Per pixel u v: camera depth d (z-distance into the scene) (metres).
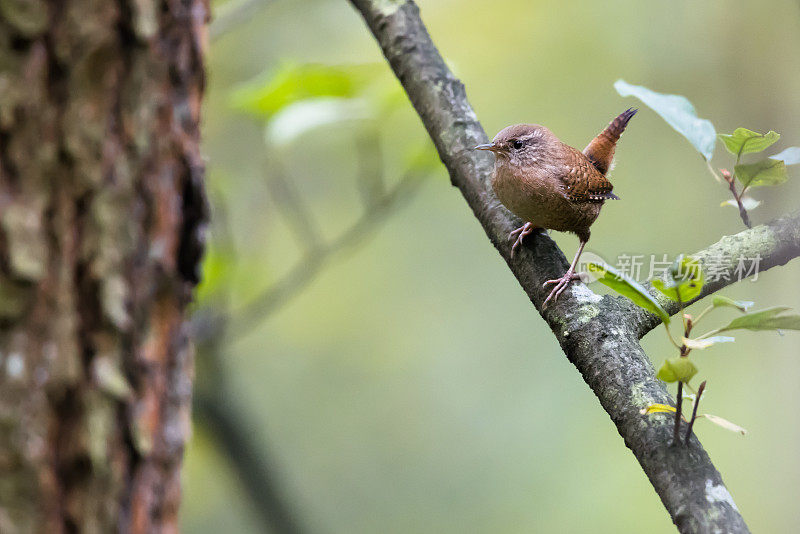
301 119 7.49
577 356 4.16
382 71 7.98
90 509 3.35
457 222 17.09
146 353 3.51
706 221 15.06
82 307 3.38
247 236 9.95
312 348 16.92
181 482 3.75
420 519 15.23
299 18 13.42
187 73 3.69
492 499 15.34
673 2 14.65
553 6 14.88
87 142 3.38
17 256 3.26
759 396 14.46
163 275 3.56
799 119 13.76
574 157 6.19
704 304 14.94
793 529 13.27
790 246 4.48
